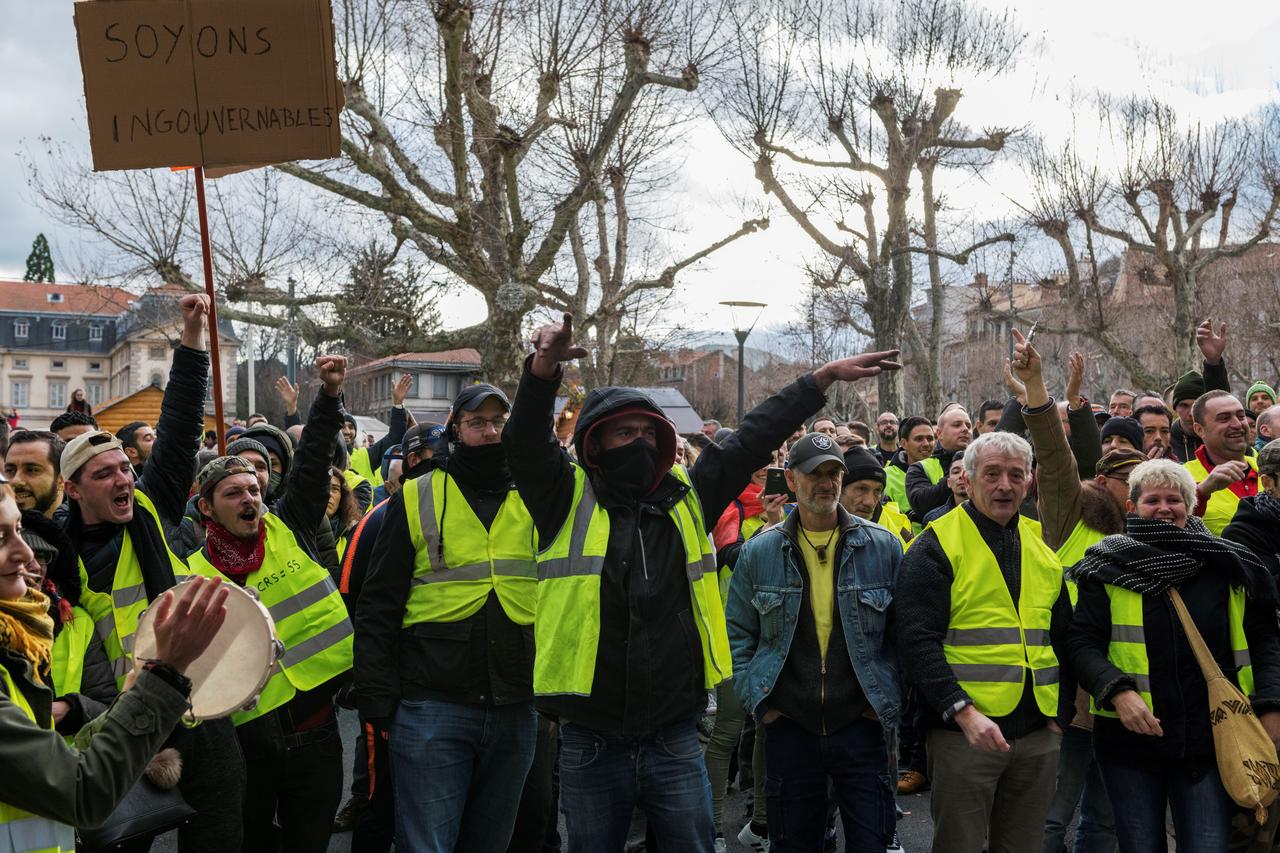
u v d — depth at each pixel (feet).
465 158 48.39
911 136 74.02
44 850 8.41
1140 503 15.42
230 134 15.58
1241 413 21.12
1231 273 112.98
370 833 16.25
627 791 13.26
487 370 50.39
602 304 67.00
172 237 59.72
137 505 14.37
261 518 15.80
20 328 335.88
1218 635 14.96
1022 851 15.30
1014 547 15.46
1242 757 14.33
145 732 8.38
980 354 169.68
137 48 15.51
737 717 20.12
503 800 15.34
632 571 13.28
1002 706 14.87
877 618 15.75
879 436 36.86
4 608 8.75
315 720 15.34
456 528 15.23
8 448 15.51
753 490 24.40
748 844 20.33
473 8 46.60
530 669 15.16
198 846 13.57
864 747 15.40
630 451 13.48
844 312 100.17
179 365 15.51
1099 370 148.46
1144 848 14.98
